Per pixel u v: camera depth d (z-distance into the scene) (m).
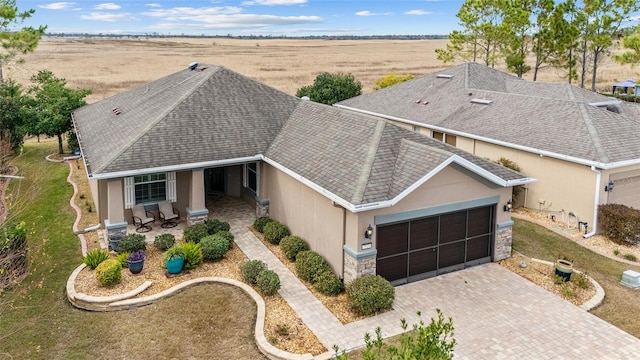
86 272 15.62
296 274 15.92
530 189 22.52
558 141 21.30
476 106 28.20
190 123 20.41
